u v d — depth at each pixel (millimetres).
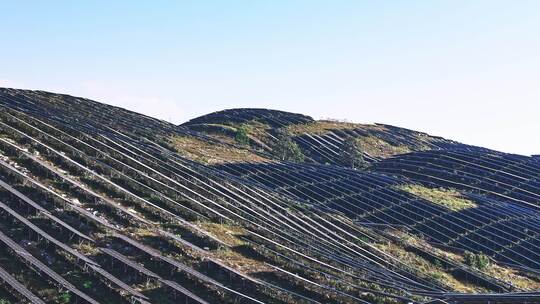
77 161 49656
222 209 48938
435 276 48750
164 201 45438
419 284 42438
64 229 34844
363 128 163250
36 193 39656
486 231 66375
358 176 87375
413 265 51688
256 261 37500
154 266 32875
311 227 55375
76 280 29297
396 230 65625
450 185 94625
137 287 29953
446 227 67875
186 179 56344
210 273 33594
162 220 41344
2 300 25422
